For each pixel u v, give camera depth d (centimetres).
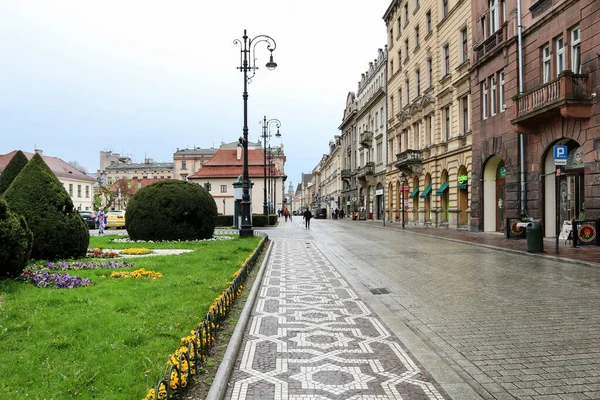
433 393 412
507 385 426
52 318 574
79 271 952
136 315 603
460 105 2728
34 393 365
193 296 721
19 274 839
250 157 7312
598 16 1501
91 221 3894
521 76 1959
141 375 404
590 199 1540
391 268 1213
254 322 660
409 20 3794
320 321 668
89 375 403
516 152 2019
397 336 589
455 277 1038
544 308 727
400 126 4091
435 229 2895
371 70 5631
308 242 2109
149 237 1886
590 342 552
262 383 434
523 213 1941
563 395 402
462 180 2722
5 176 1362
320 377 450
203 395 388
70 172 7375
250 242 1786
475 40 2433
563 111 1552
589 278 984
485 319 666
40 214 1108
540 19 1833
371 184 5344
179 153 12012
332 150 9819
